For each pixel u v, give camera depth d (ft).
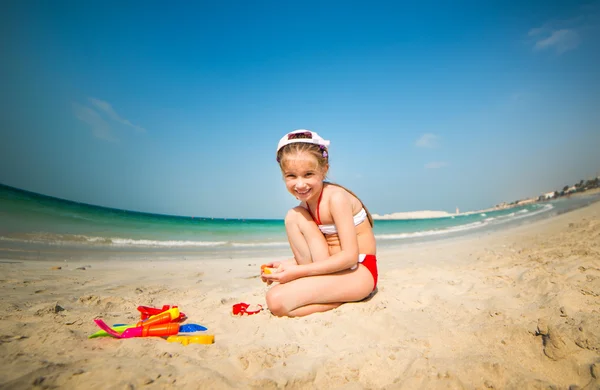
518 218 77.36
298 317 8.72
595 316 7.00
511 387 4.95
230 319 8.61
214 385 4.98
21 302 9.45
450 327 7.37
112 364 5.34
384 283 12.76
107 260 20.71
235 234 48.80
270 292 8.77
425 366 5.57
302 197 8.96
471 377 5.23
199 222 78.84
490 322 7.47
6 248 21.71
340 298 9.05
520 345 6.23
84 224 39.55
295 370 5.60
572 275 10.72
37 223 34.83
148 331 7.23
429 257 22.17
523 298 9.45
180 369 5.41
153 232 41.16
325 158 9.00
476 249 24.64
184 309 9.78
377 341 6.99
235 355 6.10
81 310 9.20
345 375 5.54
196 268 19.16
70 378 4.82
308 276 8.89
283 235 50.16
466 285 11.60
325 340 7.16
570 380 5.17
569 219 43.96
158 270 17.75
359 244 9.90
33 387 4.52
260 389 5.01
